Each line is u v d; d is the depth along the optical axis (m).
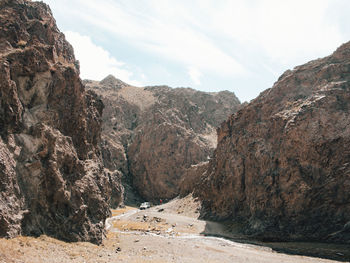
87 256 28.23
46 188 32.47
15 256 21.77
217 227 65.69
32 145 32.94
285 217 53.88
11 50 37.97
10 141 30.81
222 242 49.22
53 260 23.89
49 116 37.28
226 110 188.75
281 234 51.81
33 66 37.84
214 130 174.62
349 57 64.69
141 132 153.88
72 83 43.53
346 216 46.12
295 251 41.44
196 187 95.56
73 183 37.78
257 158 65.69
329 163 50.97
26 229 27.94
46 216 31.41
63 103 41.28
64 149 37.44
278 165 59.28
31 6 52.16
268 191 59.03
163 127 145.12
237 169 73.12
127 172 145.75
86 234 35.84
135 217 77.25
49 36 50.12
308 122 55.66
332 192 48.91
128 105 182.88
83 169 41.19
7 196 26.72
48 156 33.97
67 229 33.25
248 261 34.44
